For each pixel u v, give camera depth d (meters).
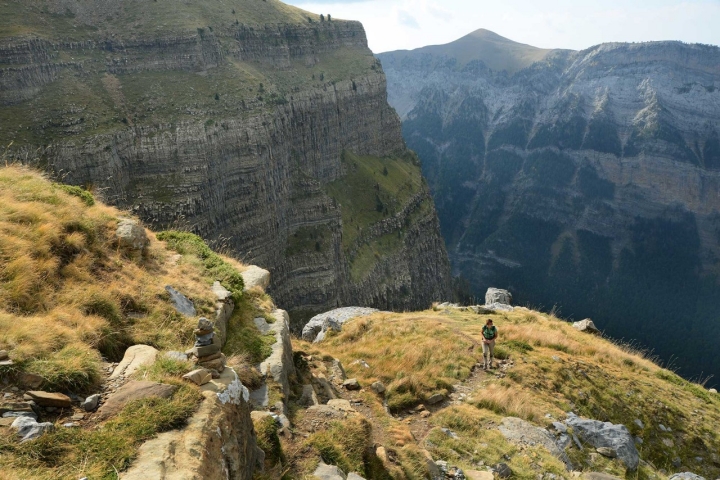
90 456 8.55
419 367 25.19
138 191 91.12
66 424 9.44
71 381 10.55
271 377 16.19
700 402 28.23
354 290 151.88
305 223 138.88
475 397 22.77
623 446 20.91
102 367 11.83
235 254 108.56
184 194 93.75
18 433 8.77
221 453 9.62
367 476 13.57
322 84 175.62
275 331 19.28
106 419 9.77
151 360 12.27
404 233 192.12
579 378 26.75
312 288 133.38
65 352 11.46
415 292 194.88
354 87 196.75
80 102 93.50
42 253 14.97
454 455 17.41
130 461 8.55
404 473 14.52
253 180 113.31
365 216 180.88
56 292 14.16
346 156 194.38
